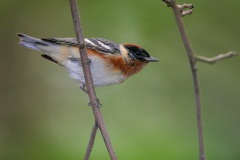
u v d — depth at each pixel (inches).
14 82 547.5
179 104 511.8
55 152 472.4
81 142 486.9
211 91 526.3
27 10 537.3
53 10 539.2
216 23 527.2
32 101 546.6
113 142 446.3
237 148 473.7
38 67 552.7
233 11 523.2
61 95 546.6
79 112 538.3
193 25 528.4
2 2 528.7
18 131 533.3
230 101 524.4
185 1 514.6
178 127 493.0
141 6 511.2
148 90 515.2
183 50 514.3
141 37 510.9
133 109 505.7
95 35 513.7
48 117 538.6
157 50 514.3
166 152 435.2
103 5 515.2
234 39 528.4
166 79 518.3
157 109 506.0
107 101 506.6
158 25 510.3
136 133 469.7
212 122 514.3
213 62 191.9
